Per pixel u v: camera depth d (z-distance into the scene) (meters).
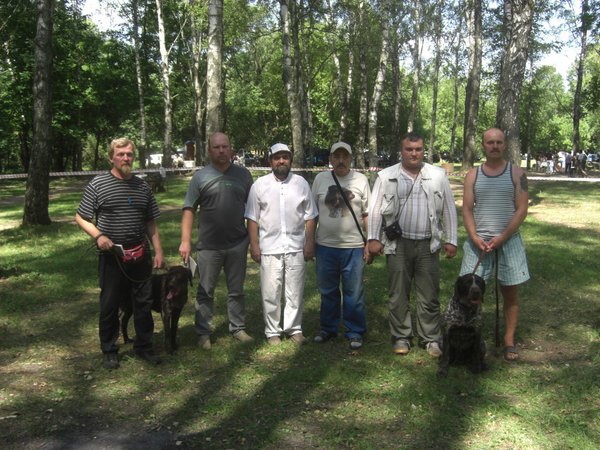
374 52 31.23
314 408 4.05
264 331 5.75
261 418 3.90
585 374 4.53
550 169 39.25
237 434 3.68
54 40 28.58
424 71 42.62
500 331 5.71
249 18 26.03
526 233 11.47
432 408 4.01
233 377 4.60
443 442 3.55
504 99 15.02
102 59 33.66
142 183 4.84
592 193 20.73
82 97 31.42
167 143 25.78
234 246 5.32
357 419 3.88
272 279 5.29
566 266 8.38
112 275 4.72
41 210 12.99
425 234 4.94
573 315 6.22
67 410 4.05
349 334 5.32
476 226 4.92
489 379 4.49
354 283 5.25
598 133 61.75
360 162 29.02
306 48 30.75
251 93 40.81
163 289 5.00
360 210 5.28
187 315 6.40
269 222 5.25
